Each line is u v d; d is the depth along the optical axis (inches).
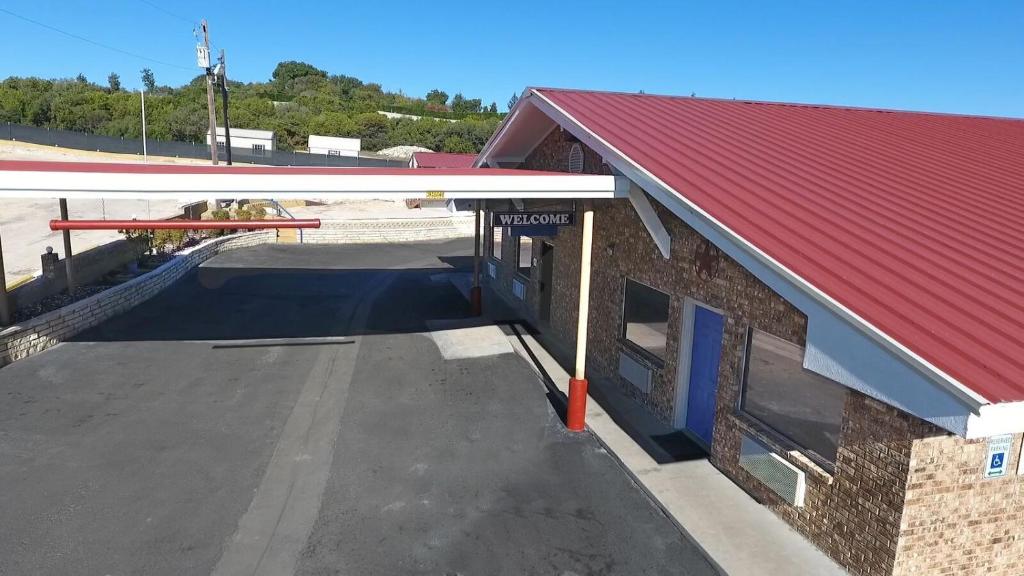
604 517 282.8
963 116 655.1
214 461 328.8
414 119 3459.6
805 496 264.1
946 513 222.8
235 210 1237.7
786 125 507.8
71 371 455.8
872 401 229.1
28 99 2906.0
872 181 363.9
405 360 499.8
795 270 230.7
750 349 307.3
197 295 711.7
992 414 165.3
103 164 410.3
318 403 410.3
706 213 284.0
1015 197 359.6
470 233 1350.9
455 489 305.4
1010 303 222.5
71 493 293.9
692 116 504.4
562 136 528.1
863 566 234.5
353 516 281.0
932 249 265.3
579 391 369.4
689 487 306.3
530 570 245.8
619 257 437.4
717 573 244.2
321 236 1188.5
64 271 606.5
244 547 257.0
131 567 242.7
